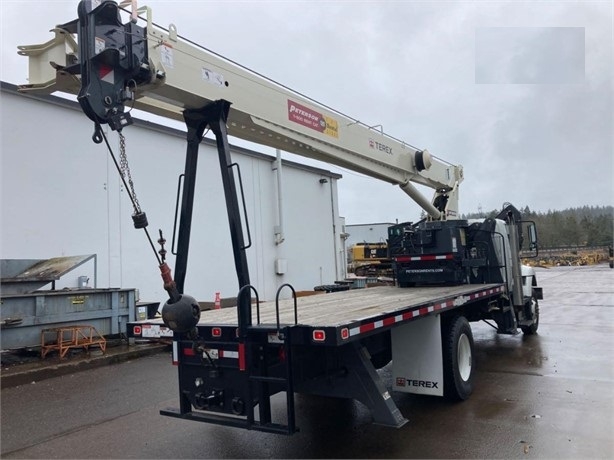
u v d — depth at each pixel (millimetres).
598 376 6793
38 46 3926
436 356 5238
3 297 8266
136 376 7836
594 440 4410
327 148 6871
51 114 11609
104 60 3627
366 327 3914
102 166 12602
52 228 11477
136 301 10750
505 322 8688
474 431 4715
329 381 4250
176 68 4320
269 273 18266
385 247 24000
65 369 8094
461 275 8258
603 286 23719
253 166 17906
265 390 3854
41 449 4691
